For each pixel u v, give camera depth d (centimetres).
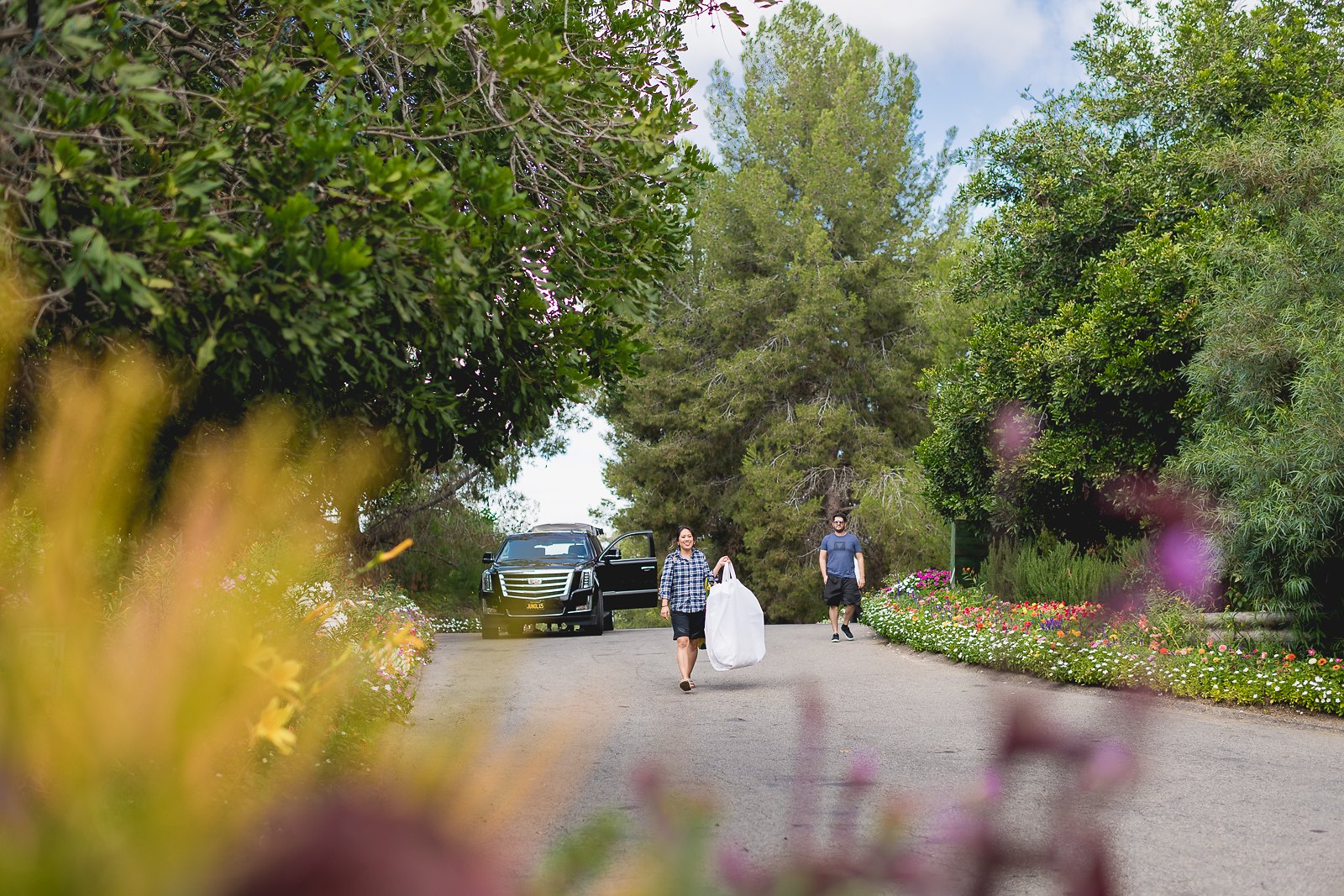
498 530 3372
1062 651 1260
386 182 433
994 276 2197
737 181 3841
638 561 2462
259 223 430
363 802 43
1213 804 648
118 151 398
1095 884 62
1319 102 1808
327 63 464
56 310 370
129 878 49
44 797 55
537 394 582
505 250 507
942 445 2098
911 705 1076
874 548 3538
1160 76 2119
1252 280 1220
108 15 351
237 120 418
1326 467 1050
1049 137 2159
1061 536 2062
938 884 63
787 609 3622
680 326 3900
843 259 3762
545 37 517
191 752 68
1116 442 1789
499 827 56
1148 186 2003
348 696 128
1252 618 1250
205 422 430
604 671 1351
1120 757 63
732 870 63
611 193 607
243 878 42
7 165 351
